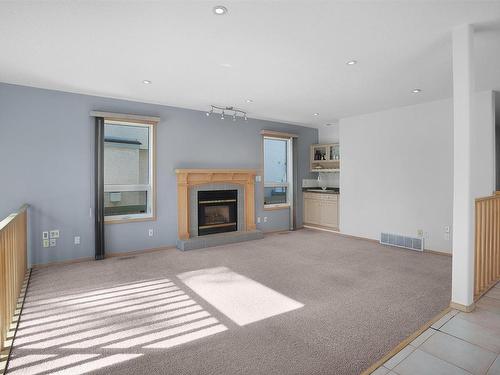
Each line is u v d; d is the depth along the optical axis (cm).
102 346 208
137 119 461
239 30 242
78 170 423
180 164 514
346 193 602
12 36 251
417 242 484
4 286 215
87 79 362
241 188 590
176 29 239
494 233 313
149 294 302
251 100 463
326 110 534
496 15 221
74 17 221
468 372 175
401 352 196
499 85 384
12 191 381
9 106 378
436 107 467
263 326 236
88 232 431
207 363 188
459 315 246
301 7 208
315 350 202
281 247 507
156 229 491
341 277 353
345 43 266
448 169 455
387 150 531
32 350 204
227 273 369
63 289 316
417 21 229
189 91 413
